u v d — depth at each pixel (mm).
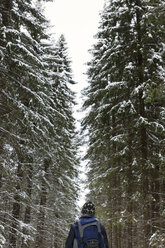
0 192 12172
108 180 14984
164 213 11703
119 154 13242
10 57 11664
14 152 12742
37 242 19297
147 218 12719
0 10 12570
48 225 20688
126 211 13266
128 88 13898
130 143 13500
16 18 13250
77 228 4102
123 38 15023
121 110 13312
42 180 19078
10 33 11883
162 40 13898
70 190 23562
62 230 22156
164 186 14617
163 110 13797
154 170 13164
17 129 12781
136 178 13156
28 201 14141
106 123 15258
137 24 14438
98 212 15156
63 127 19844
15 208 13938
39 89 12977
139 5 14586
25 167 13758
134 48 14047
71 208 25266
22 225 11977
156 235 11453
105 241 4148
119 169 13859
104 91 14227
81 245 3984
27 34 12367
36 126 13914
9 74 12383
